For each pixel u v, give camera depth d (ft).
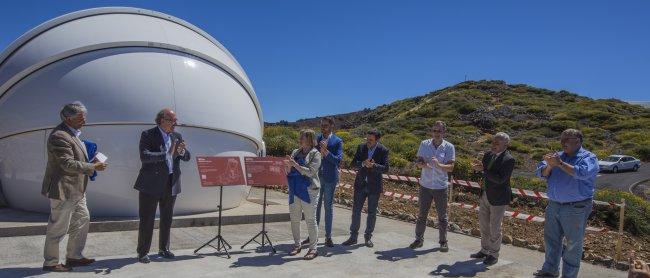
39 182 22.88
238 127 25.77
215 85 25.39
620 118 159.22
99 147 22.34
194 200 24.99
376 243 23.25
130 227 22.88
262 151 28.99
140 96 22.89
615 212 38.93
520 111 173.58
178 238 22.31
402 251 21.86
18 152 23.17
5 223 21.52
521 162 97.25
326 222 21.97
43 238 20.92
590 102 189.67
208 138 24.68
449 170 21.71
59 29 24.27
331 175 21.76
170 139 18.70
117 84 22.75
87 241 20.89
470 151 103.81
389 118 206.08
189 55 25.36
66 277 15.97
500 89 216.95
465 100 194.08
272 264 18.78
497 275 18.72
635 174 97.14
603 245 30.12
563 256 17.75
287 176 20.24
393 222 30.45
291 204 20.15
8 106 23.35
